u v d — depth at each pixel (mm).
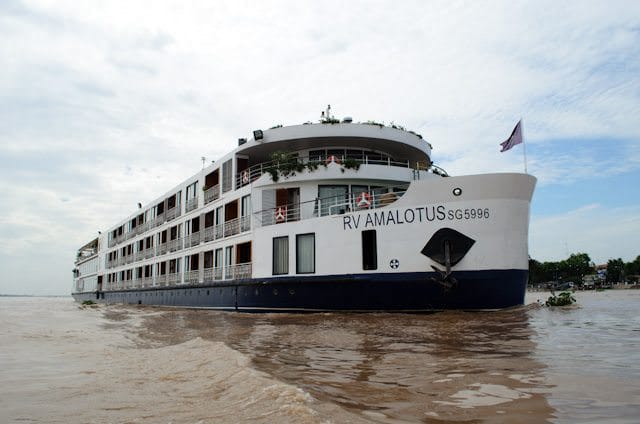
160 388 6617
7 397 6168
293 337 12523
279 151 24828
